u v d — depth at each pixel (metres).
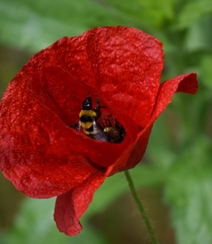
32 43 0.62
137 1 0.57
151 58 0.44
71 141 0.43
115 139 0.45
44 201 0.62
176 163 0.58
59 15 0.61
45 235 0.62
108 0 0.57
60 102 0.45
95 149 0.43
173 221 0.56
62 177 0.44
